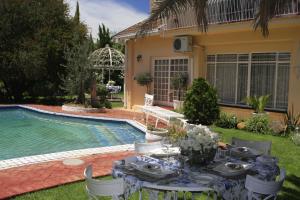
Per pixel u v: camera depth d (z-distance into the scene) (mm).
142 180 3824
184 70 16500
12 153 10406
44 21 22797
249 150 5152
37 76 21844
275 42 12656
